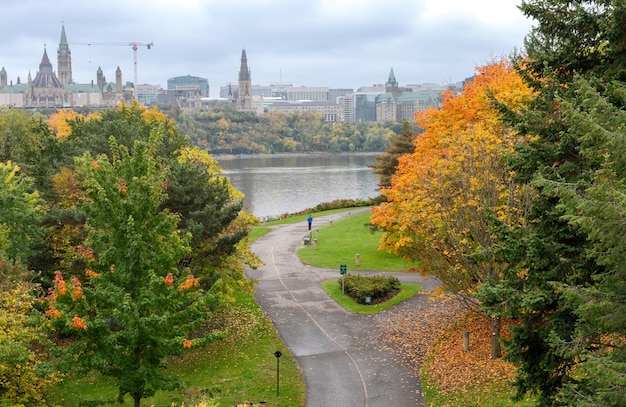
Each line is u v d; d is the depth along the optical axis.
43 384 23.78
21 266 27.56
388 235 41.28
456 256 28.78
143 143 21.12
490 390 24.81
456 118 38.84
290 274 47.72
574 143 18.08
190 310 20.17
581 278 17.52
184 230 31.73
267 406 25.33
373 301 39.22
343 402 25.67
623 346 14.24
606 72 17.59
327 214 84.19
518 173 20.27
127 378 20.08
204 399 25.83
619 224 12.48
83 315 19.50
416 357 29.94
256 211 107.06
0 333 20.92
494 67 40.66
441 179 28.22
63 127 94.00
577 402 13.78
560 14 18.88
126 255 19.98
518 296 18.22
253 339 33.31
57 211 35.06
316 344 32.50
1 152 49.69
